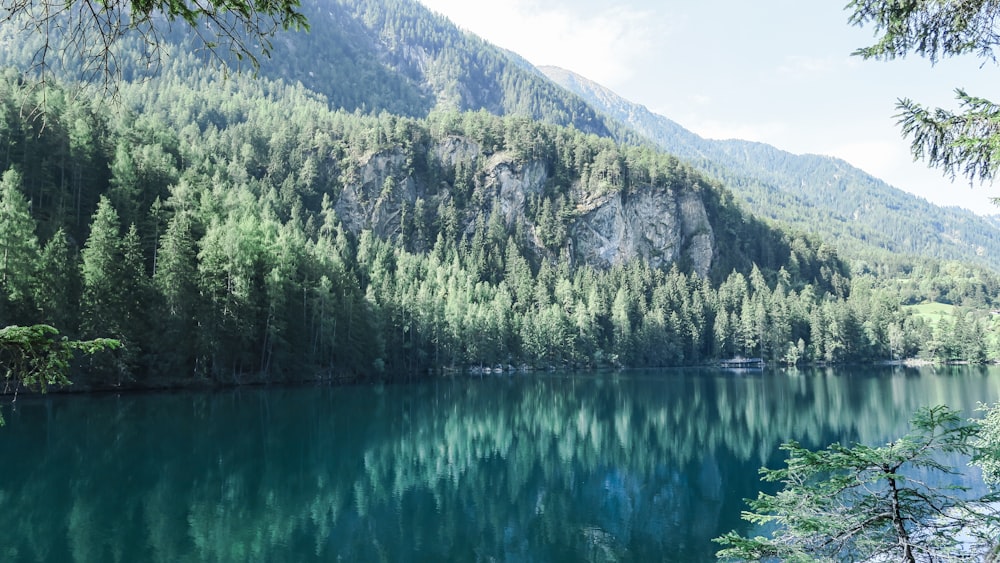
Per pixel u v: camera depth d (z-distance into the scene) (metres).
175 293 60.75
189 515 24.77
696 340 147.88
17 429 38.31
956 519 7.32
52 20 4.62
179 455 34.19
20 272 51.62
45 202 73.75
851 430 47.97
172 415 46.22
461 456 38.66
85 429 39.19
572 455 39.53
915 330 153.38
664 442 43.97
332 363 82.19
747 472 35.19
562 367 131.75
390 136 196.00
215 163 143.62
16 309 51.12
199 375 64.31
